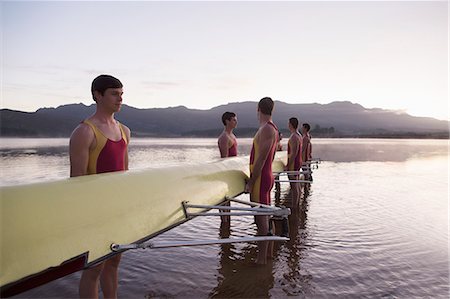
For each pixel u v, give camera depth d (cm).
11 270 181
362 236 556
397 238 546
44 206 214
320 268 423
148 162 1844
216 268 421
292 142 782
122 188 282
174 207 331
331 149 3888
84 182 255
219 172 474
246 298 341
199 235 566
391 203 838
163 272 406
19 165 1561
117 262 312
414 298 345
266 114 457
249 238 281
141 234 276
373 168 1741
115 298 318
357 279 390
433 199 895
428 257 462
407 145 5516
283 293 353
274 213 343
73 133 271
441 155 2953
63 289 359
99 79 280
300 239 540
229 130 635
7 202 198
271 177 470
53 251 204
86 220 234
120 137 307
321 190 1037
